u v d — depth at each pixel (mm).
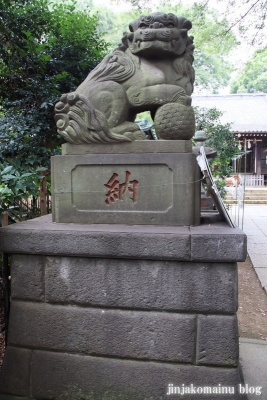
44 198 4695
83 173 2188
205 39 8227
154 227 2061
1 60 4473
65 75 4301
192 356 1944
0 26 3822
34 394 2117
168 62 2352
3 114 5078
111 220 2158
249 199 15266
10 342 2160
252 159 19281
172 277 1954
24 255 2123
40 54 4340
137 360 2008
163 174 2082
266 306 4000
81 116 2174
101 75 2242
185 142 2125
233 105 20047
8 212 3154
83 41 4793
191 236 1885
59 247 2027
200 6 7625
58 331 2086
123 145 2150
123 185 2137
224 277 1913
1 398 2137
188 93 2410
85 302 2049
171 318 1962
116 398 2010
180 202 2068
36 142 4535
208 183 2145
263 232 8242
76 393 2061
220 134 7641
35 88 4422
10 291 2332
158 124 2158
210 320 1935
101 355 2043
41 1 4508
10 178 2934
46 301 2107
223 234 1871
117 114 2172
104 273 2021
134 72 2250
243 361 2631
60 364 2084
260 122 18094
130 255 1944
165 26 2248
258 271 5254
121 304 2010
